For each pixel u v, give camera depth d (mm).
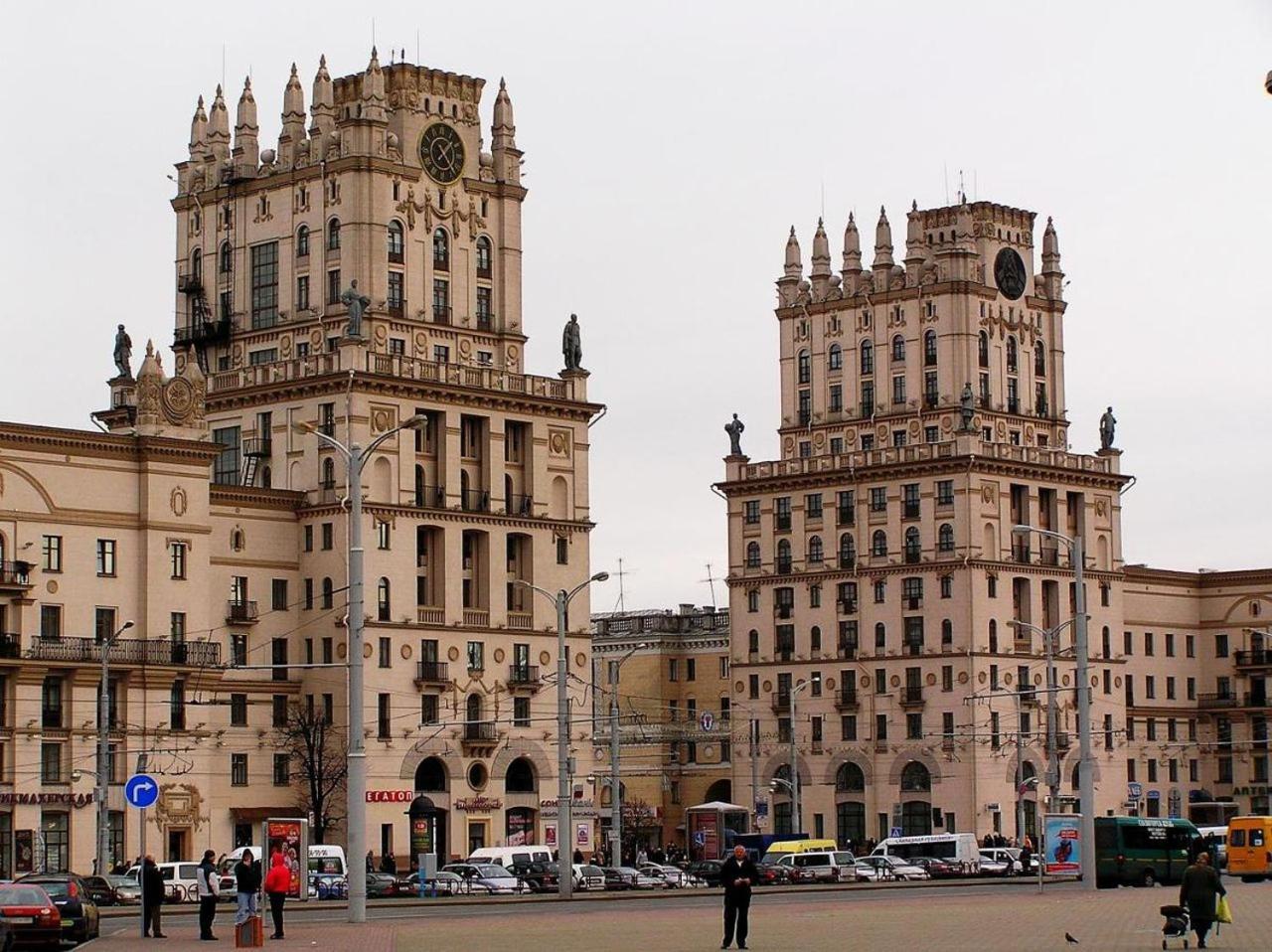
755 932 84500
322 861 145750
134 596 156375
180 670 156500
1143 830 146250
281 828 121312
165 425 159375
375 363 172125
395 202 178500
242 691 167500
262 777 168000
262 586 170000
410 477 173500
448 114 183500
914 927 86250
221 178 185375
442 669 173500
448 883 142500
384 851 168500
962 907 103688
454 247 182375
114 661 153000
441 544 175000
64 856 149875
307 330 177875
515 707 178375
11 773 147750
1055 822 144125
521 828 178625
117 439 156250
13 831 147000
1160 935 79562
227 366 183750
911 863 172375
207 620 160500
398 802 169750
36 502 151750
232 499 168375
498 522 178500
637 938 82000
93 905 89875
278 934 84125
